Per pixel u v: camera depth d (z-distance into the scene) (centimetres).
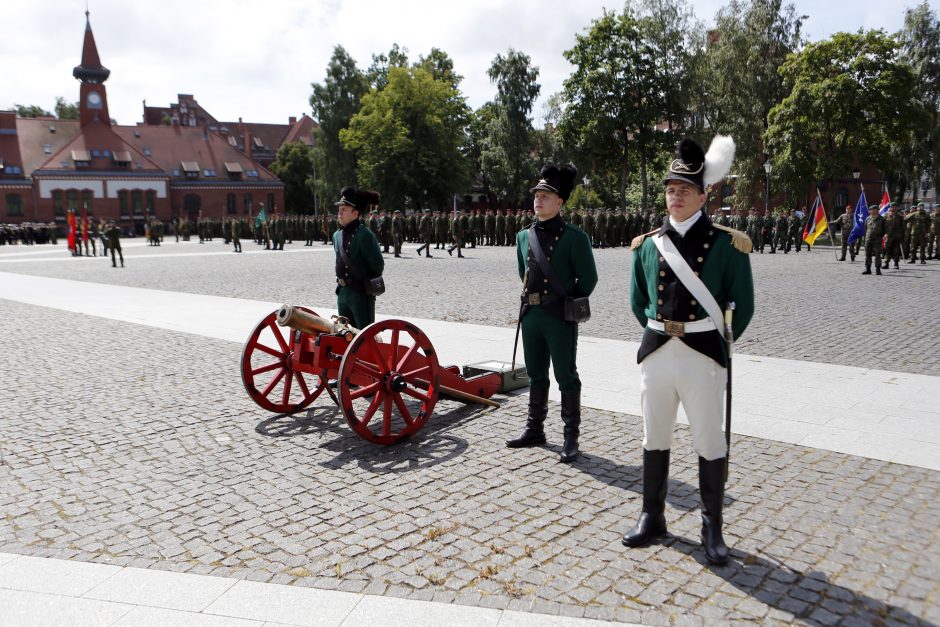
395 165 5631
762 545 362
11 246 4831
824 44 3953
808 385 676
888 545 361
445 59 6631
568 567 342
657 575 334
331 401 656
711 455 346
